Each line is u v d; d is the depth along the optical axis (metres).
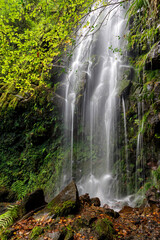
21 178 7.33
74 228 2.43
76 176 6.75
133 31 6.61
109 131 6.44
